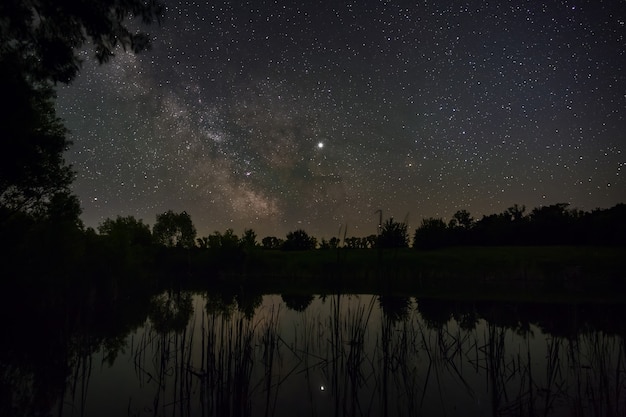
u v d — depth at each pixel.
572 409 6.83
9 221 21.52
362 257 32.97
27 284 21.53
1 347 12.48
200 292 30.53
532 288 31.34
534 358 10.12
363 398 7.61
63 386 8.68
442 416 6.70
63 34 9.12
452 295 26.06
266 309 19.33
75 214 22.73
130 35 9.30
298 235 64.38
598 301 22.39
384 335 6.91
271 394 7.84
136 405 7.45
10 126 10.42
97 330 15.12
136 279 33.69
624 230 49.25
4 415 7.06
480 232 60.59
